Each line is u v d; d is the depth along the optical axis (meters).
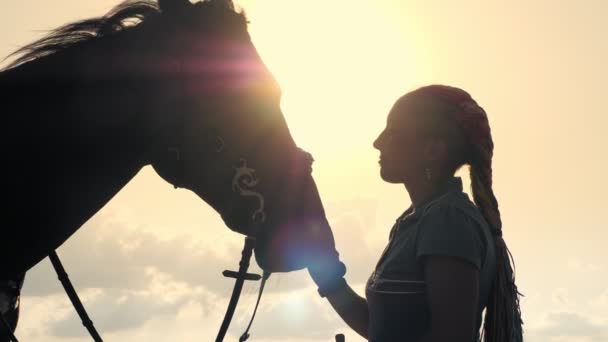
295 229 2.22
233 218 2.19
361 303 2.29
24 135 1.99
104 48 2.12
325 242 2.26
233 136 2.17
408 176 1.99
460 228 1.81
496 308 1.91
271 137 2.21
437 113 1.93
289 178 2.22
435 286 1.78
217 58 2.19
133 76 2.11
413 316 1.85
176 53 2.17
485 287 1.89
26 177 1.98
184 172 2.16
